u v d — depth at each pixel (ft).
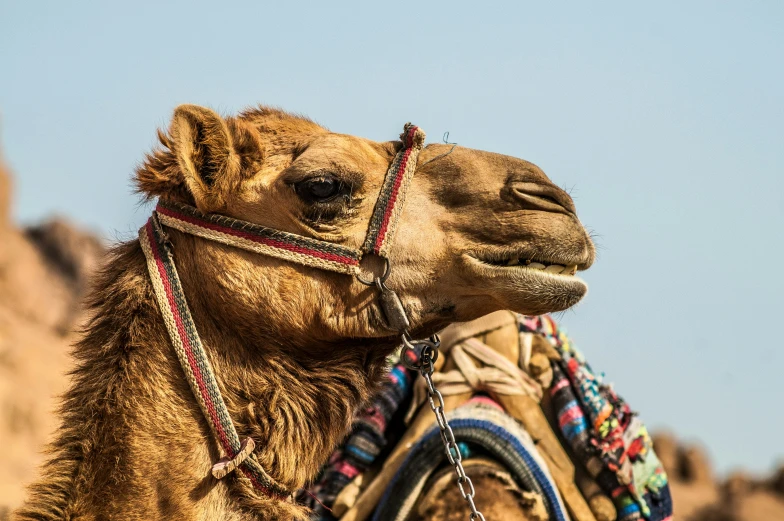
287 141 31.27
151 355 29.17
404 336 29.91
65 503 28.14
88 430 28.76
